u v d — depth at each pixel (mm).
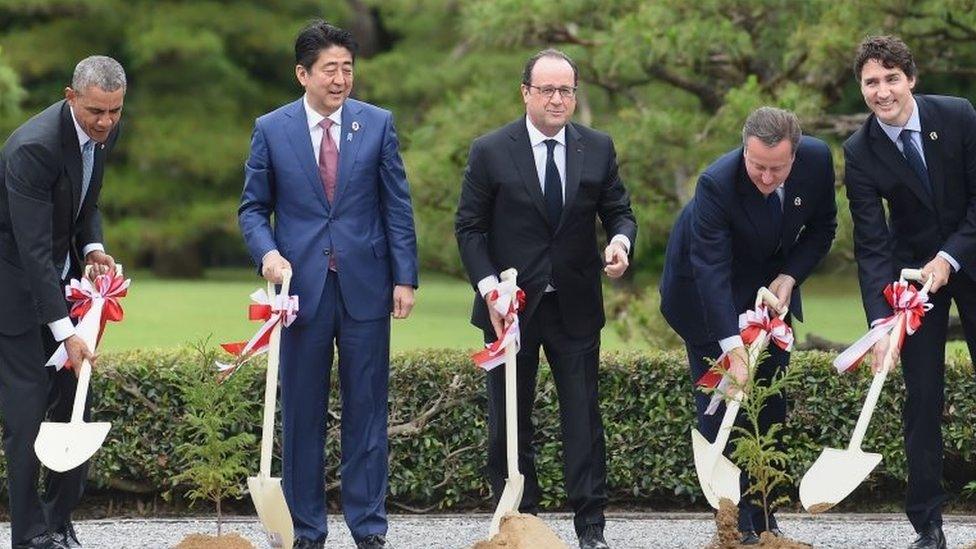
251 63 63750
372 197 15227
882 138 15188
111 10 59906
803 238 15555
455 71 48906
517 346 14352
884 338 14438
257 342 13812
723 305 14906
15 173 14625
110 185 60719
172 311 43375
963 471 18750
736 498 13773
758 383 14375
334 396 18672
